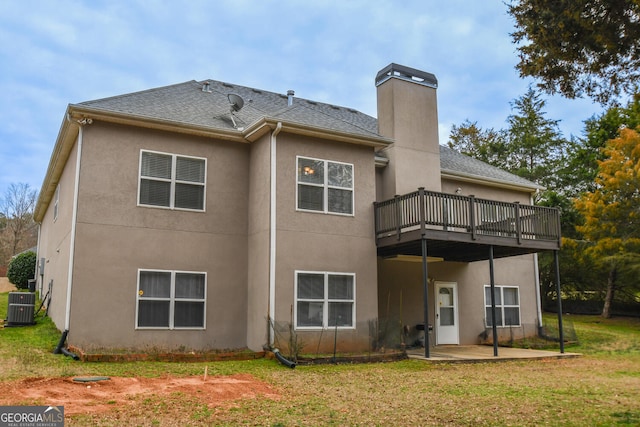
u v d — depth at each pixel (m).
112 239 11.28
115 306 11.11
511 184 17.48
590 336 18.23
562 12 6.64
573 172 29.83
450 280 16.16
